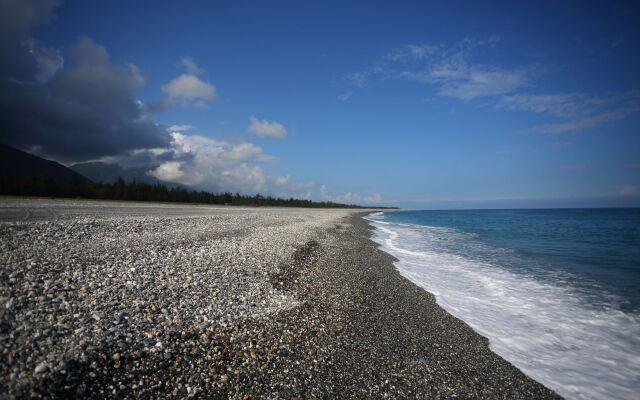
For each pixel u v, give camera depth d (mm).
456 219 81188
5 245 9492
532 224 54781
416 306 10523
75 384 4328
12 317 5371
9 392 3828
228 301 8359
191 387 4863
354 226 44469
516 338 8336
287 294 9945
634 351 7664
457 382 6156
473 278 14789
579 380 6457
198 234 16766
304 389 5301
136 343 5562
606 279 14414
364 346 7195
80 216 18625
